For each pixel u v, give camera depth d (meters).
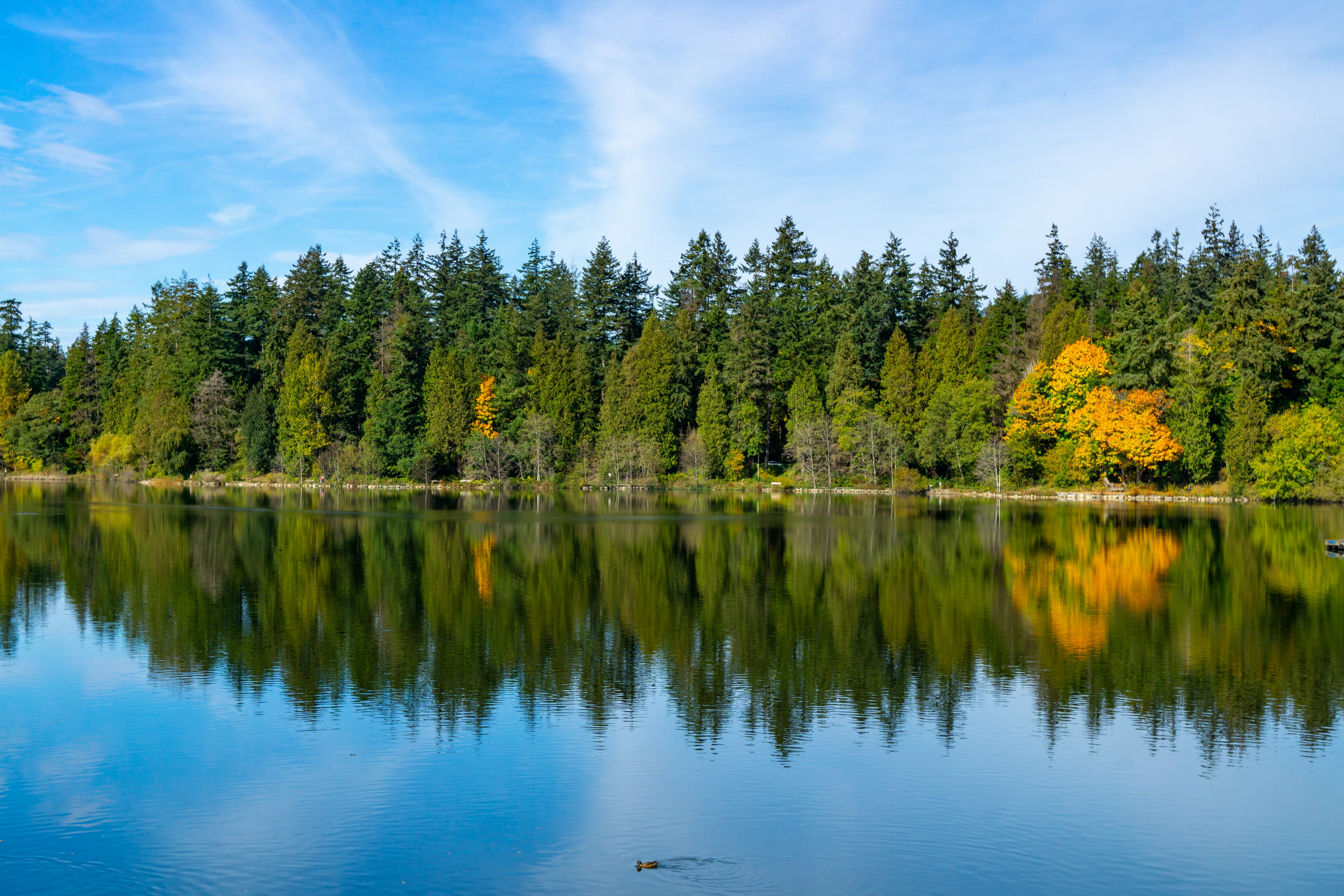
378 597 31.58
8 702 20.11
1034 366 93.00
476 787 15.80
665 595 32.22
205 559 39.97
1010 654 24.36
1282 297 84.69
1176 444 79.19
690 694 20.91
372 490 99.25
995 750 17.62
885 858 13.45
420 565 38.59
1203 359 81.88
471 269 130.62
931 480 99.88
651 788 15.81
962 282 121.44
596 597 31.81
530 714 19.56
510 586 33.81
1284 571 37.88
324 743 17.83
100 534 49.62
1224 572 37.47
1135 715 19.61
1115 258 138.38
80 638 25.53
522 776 16.27
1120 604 30.88
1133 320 86.81
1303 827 14.54
